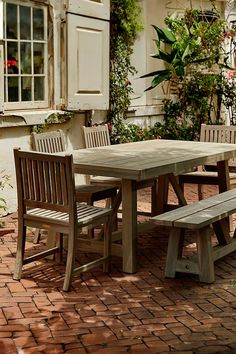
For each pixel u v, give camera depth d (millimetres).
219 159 5863
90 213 4816
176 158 5418
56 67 7574
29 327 3873
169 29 9805
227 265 5270
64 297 4422
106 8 8008
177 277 4906
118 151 5902
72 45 7535
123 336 3760
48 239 5316
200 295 4496
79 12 7578
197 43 9656
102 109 8109
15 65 7102
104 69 8078
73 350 3555
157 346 3621
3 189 6922
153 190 6328
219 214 4852
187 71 9984
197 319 4043
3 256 5406
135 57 9367
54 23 7496
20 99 7207
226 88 10477
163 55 9359
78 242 5090
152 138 9523
